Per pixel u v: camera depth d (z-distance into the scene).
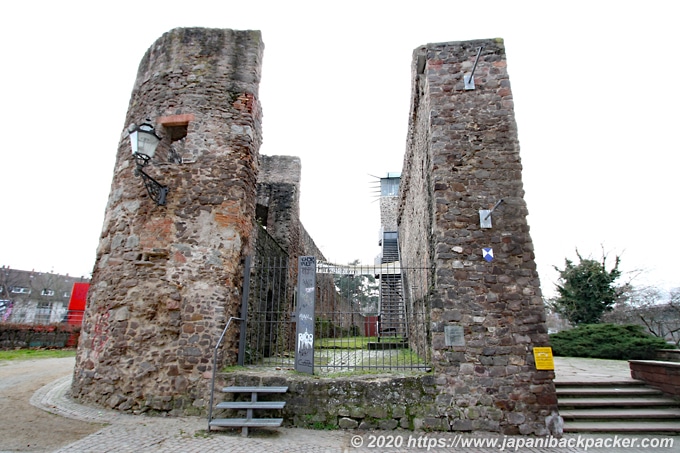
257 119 8.09
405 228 13.75
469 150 6.60
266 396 5.68
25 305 32.31
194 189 7.02
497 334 5.75
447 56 7.16
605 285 15.69
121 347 6.24
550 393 5.50
